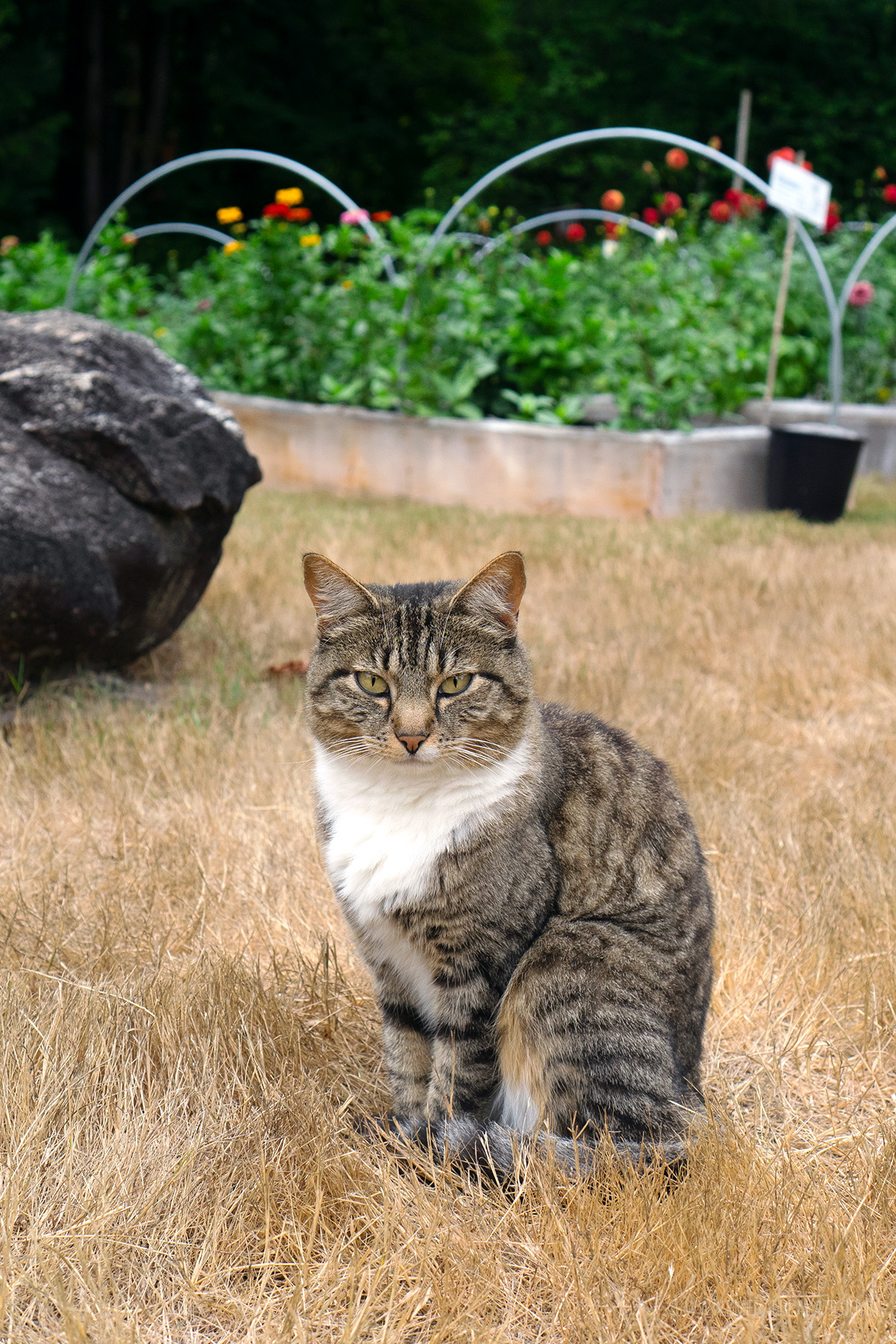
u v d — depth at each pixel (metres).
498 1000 2.63
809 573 7.65
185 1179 2.33
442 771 2.60
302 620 6.64
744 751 4.98
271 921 3.57
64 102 25.56
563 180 27.27
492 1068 2.66
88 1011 2.84
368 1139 2.65
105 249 13.77
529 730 2.73
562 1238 2.26
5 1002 2.88
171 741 4.74
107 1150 2.36
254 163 27.19
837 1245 2.24
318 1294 2.14
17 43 24.45
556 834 2.69
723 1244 2.25
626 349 10.48
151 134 26.22
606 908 2.69
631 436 9.56
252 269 11.55
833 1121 2.79
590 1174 2.43
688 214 15.59
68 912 3.48
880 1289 2.18
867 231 13.43
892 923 3.55
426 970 2.70
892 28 26.78
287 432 10.91
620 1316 2.10
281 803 4.34
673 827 2.82
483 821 2.57
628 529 9.07
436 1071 2.69
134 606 5.18
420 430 10.29
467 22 27.75
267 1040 2.88
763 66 26.17
